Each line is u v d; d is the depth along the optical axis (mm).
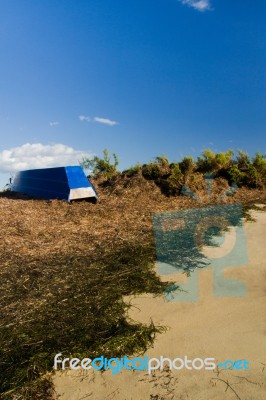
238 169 12023
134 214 8773
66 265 5551
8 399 2848
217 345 3480
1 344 3504
